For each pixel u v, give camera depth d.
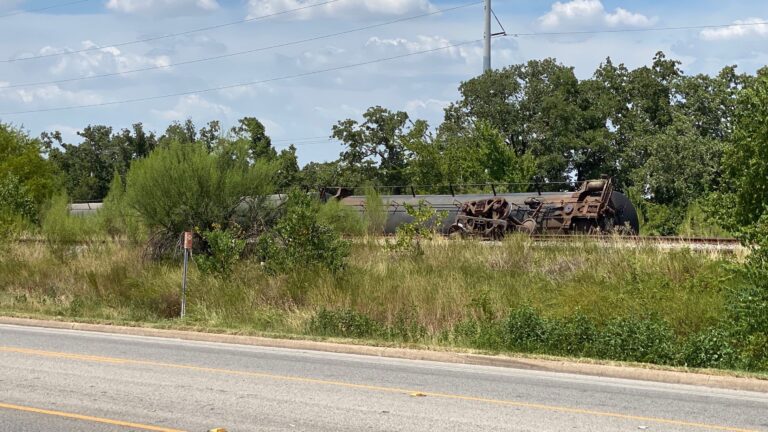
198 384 10.76
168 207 24.56
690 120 53.25
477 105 63.91
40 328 17.38
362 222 28.70
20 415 8.83
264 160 25.81
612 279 17.77
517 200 29.11
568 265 19.22
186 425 8.45
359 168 66.38
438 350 13.84
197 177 24.67
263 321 17.16
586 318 14.62
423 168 56.75
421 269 20.05
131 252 24.52
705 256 18.05
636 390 10.96
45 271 22.53
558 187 61.75
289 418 8.82
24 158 49.75
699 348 13.20
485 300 16.28
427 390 10.57
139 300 19.67
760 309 13.17
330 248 20.06
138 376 11.31
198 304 18.48
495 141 55.44
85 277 21.73
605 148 60.66
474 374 12.04
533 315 14.72
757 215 14.88
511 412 9.27
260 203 25.17
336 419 8.80
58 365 12.18
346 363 12.91
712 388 11.36
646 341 13.51
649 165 50.16
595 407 9.65
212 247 20.66
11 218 29.14
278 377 11.39
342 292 17.89
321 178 65.44
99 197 78.94
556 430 8.44
